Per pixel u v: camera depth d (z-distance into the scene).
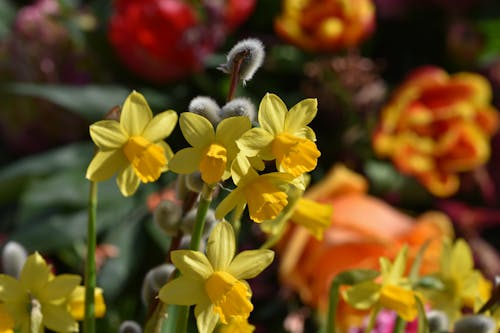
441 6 1.73
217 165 0.80
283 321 1.38
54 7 1.63
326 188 1.36
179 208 0.86
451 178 1.56
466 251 0.99
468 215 1.55
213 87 1.62
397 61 1.79
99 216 1.43
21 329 0.87
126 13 1.52
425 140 1.55
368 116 1.59
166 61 1.56
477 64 1.75
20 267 0.89
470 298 1.00
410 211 1.60
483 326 0.88
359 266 1.28
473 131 1.55
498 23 1.71
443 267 0.99
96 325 1.30
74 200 1.44
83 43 1.62
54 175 1.47
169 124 0.84
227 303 0.81
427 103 1.57
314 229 0.96
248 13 1.57
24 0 1.87
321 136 1.60
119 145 0.83
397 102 1.53
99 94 1.54
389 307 0.92
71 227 1.41
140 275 1.39
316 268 1.30
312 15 1.53
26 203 1.44
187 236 0.87
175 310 0.92
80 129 1.63
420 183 1.58
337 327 1.22
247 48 0.82
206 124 0.80
